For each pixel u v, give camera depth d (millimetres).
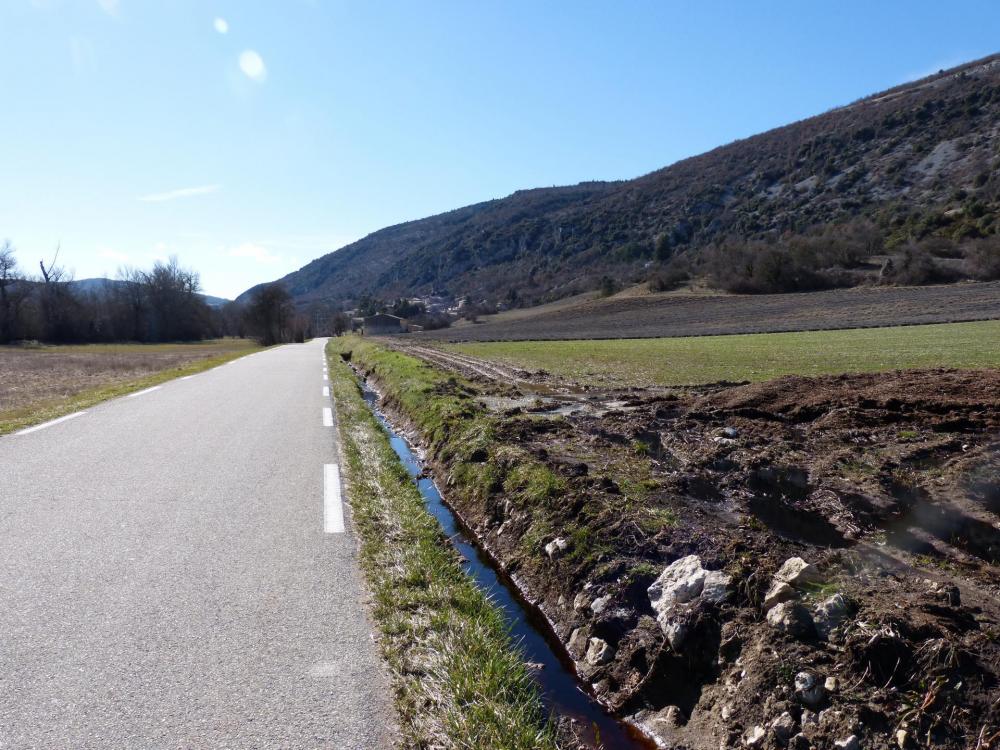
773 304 64062
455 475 6992
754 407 9398
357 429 9078
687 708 3004
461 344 45000
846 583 3498
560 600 4105
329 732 2422
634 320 65188
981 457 5789
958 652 2646
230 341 88125
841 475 5941
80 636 3055
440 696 2693
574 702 3176
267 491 5734
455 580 4066
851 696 2592
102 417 9672
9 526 4598
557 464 6246
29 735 2322
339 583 3793
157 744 2301
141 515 4930
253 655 2943
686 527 4543
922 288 60906
